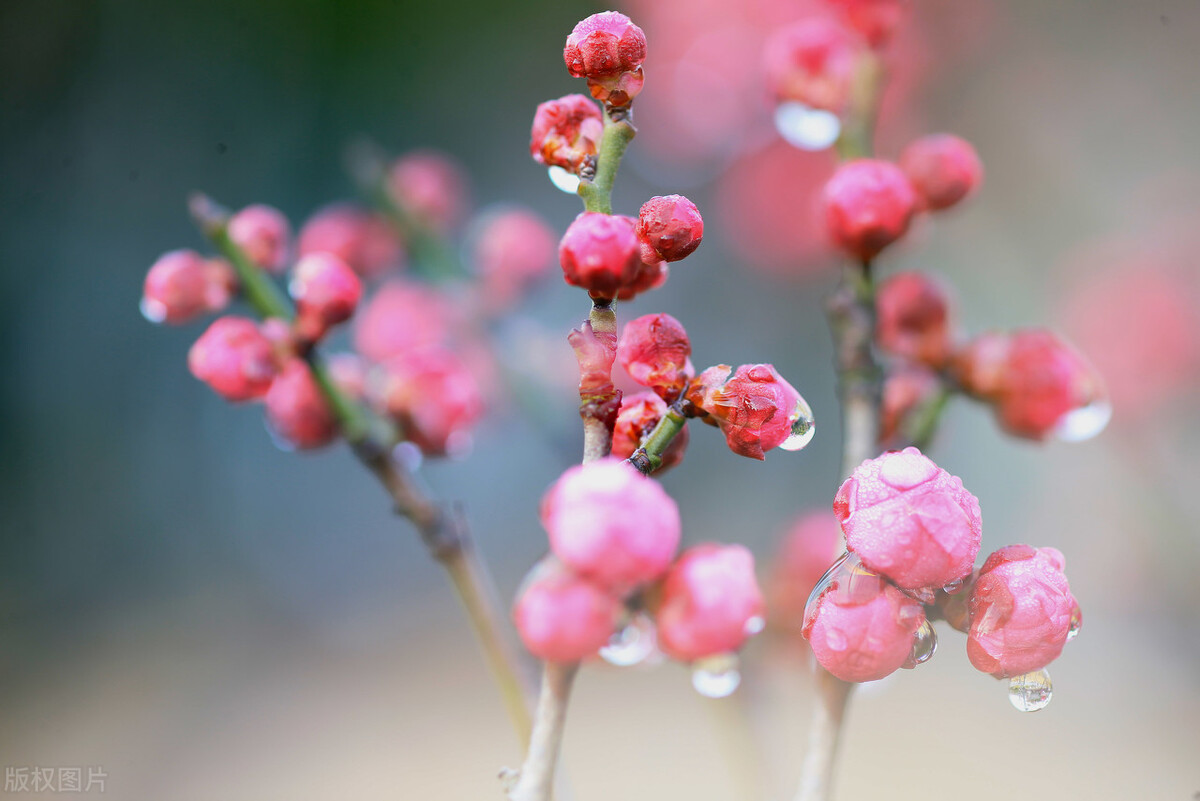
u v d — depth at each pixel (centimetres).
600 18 21
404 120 71
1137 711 55
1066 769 52
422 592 71
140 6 64
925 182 24
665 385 21
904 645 21
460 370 26
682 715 59
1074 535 62
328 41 69
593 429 21
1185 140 61
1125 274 56
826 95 25
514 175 71
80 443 68
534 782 21
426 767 54
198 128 67
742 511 70
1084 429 25
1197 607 57
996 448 67
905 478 21
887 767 53
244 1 67
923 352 25
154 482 70
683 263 69
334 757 55
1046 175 59
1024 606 21
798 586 27
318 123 69
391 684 62
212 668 62
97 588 67
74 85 64
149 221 66
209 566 70
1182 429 54
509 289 41
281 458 73
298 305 25
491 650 24
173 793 52
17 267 65
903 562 20
